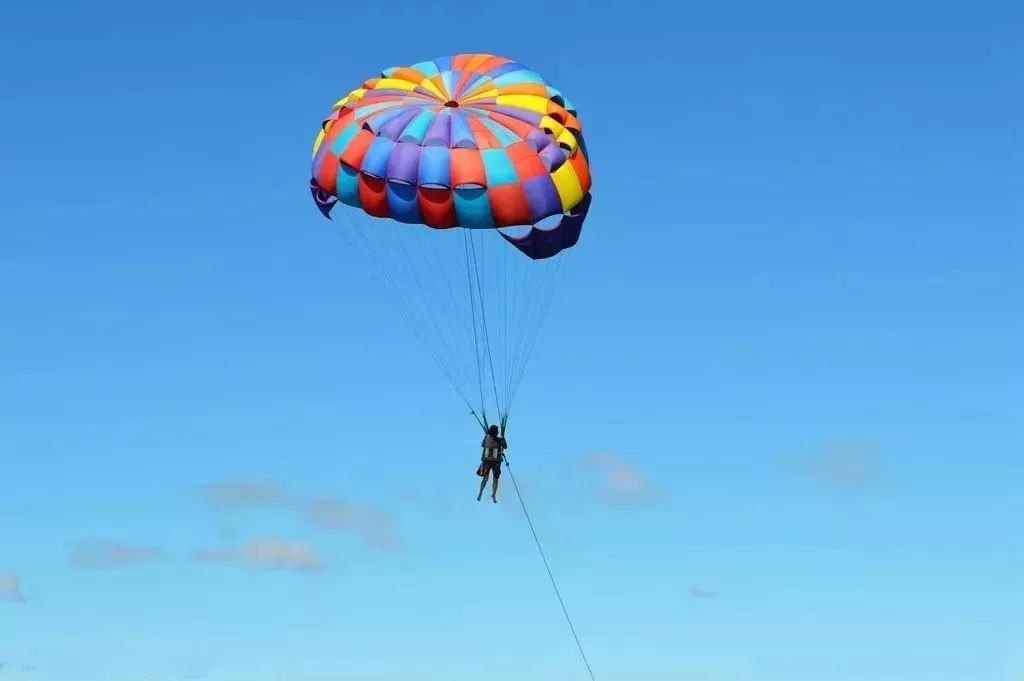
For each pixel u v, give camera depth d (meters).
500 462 88.88
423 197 89.56
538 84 93.69
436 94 93.38
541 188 89.44
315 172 92.69
